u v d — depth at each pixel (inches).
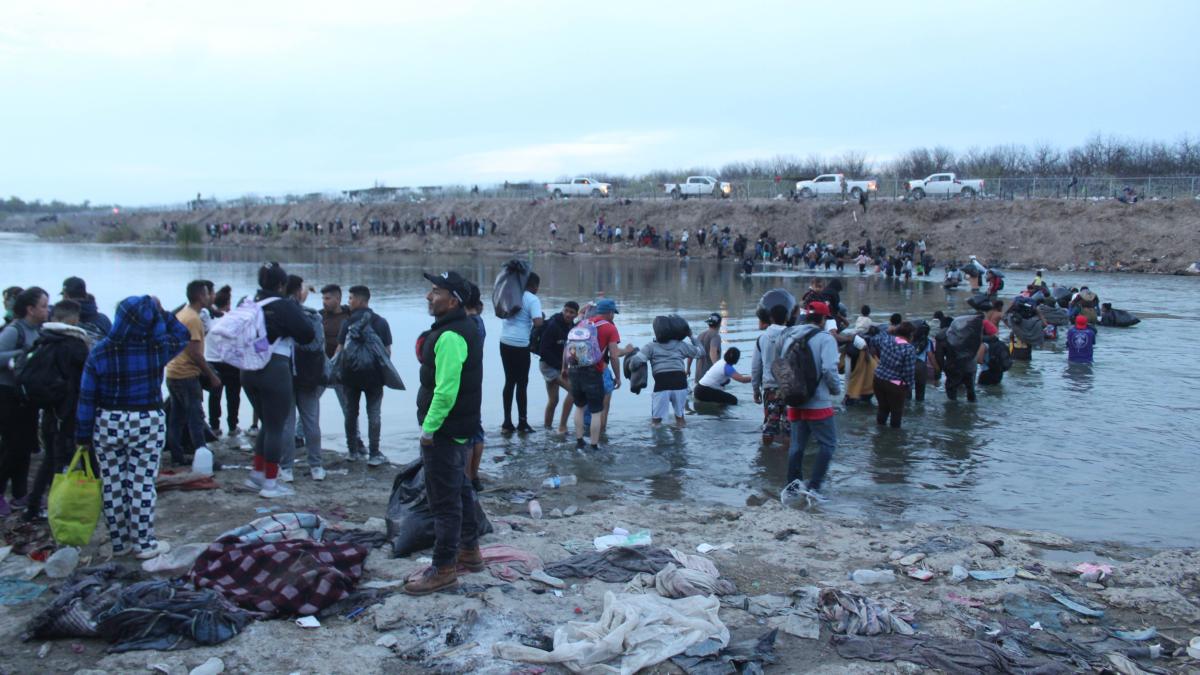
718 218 2416.3
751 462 390.9
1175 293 1250.0
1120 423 460.1
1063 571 250.8
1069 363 652.1
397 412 489.7
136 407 233.6
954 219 2071.9
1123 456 397.1
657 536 276.8
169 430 337.4
